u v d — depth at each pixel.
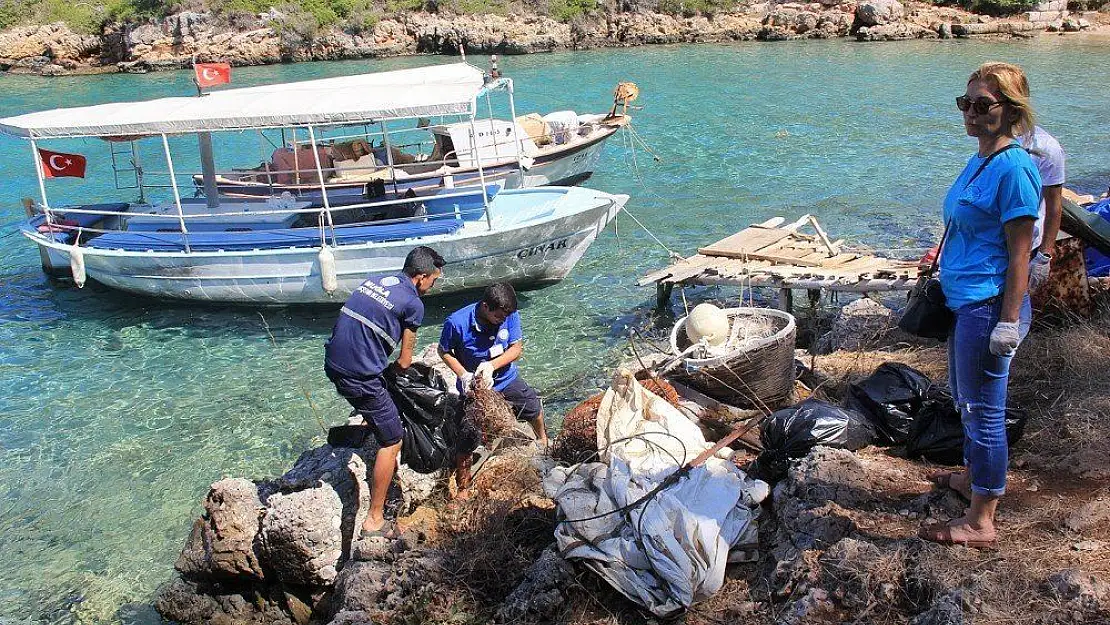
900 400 5.76
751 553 4.89
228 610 6.14
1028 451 5.35
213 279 11.74
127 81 35.50
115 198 18.05
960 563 4.15
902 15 40.88
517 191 13.25
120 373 10.17
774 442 5.64
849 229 14.02
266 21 39.72
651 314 10.92
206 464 8.13
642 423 5.72
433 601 5.12
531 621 4.76
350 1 41.59
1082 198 9.31
